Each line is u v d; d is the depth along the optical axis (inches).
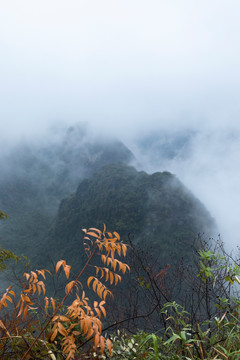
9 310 55.6
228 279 68.4
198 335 60.3
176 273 88.0
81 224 3297.2
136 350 57.6
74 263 2642.7
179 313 66.9
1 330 53.7
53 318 41.8
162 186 3166.8
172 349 62.0
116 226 2945.4
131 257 91.4
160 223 2726.4
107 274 42.7
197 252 87.9
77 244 3093.0
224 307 68.2
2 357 51.8
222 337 61.9
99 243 43.7
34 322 58.4
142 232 2805.1
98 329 39.9
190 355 56.1
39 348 52.6
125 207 3090.6
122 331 74.4
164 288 87.0
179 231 2659.9
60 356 53.7
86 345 60.5
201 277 75.2
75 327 60.8
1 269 200.1
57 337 59.1
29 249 3693.4
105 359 55.0
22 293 41.6
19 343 54.9
